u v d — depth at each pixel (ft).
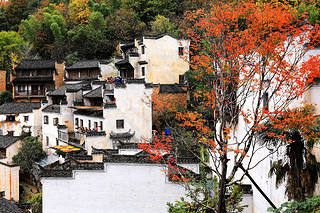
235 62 54.13
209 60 57.41
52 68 226.17
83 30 257.14
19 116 192.85
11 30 308.19
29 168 163.94
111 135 135.33
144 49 169.17
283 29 51.31
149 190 73.92
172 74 171.53
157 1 245.86
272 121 50.06
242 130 76.69
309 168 50.75
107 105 135.85
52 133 176.96
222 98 55.42
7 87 250.16
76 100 170.30
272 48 49.37
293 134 50.57
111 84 147.95
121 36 247.29
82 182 74.59
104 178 74.49
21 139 170.60
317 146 53.16
